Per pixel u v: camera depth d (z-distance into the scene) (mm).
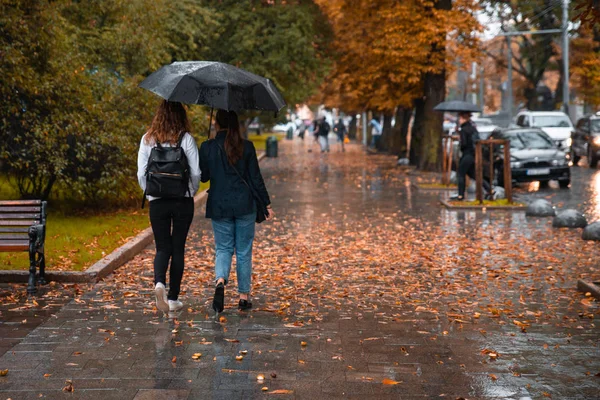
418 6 42844
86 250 16500
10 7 20828
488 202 26812
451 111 31969
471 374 8539
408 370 8672
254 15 49906
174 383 8188
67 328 10422
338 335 10141
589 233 18828
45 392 7914
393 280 14008
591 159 47344
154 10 30953
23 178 22000
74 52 23719
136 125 24125
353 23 48156
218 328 10438
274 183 38531
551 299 12383
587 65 63188
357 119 117188
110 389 8000
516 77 96875
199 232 20844
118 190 22922
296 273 14586
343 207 27281
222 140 11062
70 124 20609
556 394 7910
